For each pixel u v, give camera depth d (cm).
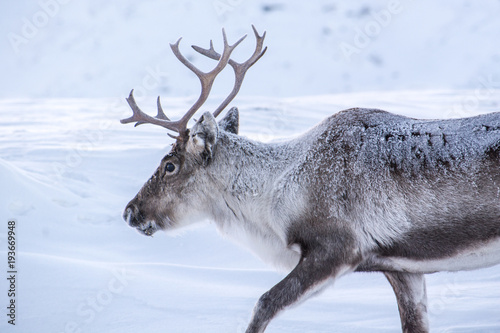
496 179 910
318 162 1010
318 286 970
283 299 954
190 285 1242
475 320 1066
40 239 1559
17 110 4756
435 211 941
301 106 4403
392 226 962
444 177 936
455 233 939
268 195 1055
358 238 973
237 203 1090
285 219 1021
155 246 1644
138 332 990
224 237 1138
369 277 1407
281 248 1076
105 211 1825
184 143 1109
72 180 2077
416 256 968
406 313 1025
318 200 992
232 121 1178
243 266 1530
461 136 950
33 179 1894
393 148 975
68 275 1196
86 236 1644
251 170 1079
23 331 979
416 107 4491
